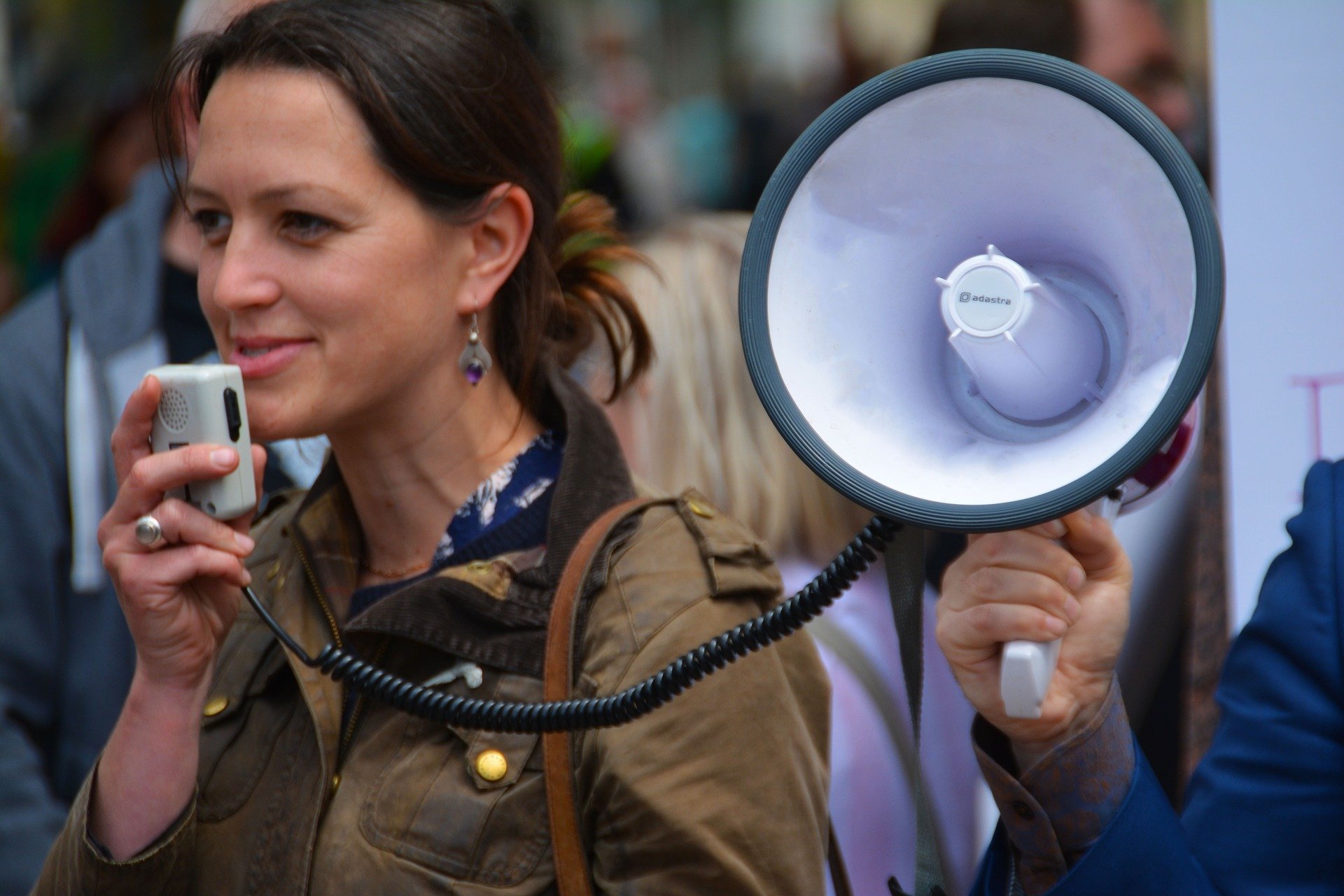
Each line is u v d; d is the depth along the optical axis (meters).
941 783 6.52
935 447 3.73
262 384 4.59
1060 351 3.68
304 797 4.74
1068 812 4.06
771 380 3.63
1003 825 4.34
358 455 4.99
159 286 8.25
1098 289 3.85
